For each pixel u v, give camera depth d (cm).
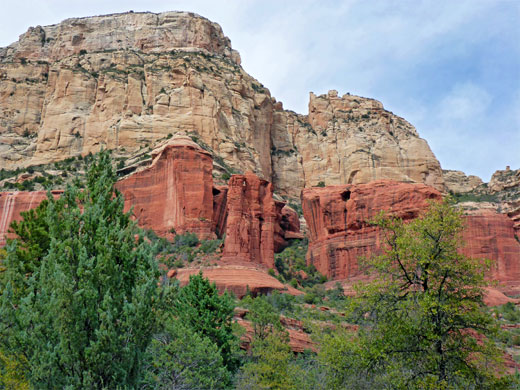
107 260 2820
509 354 6112
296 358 5425
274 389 4397
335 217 10450
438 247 2994
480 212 10856
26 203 10312
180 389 3697
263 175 13825
